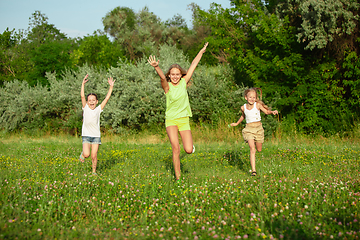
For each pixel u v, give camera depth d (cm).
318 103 1133
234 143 1083
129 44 3991
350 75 1098
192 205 373
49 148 1048
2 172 560
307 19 1048
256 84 1187
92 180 496
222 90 1326
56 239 291
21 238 289
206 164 690
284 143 1055
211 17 1369
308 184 457
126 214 363
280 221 320
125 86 1393
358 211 352
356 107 1122
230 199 392
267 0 1309
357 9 1024
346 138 1082
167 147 1062
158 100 1332
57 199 398
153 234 304
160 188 462
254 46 1262
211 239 286
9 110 1639
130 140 1299
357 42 1105
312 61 1164
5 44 2900
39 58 1944
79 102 1520
